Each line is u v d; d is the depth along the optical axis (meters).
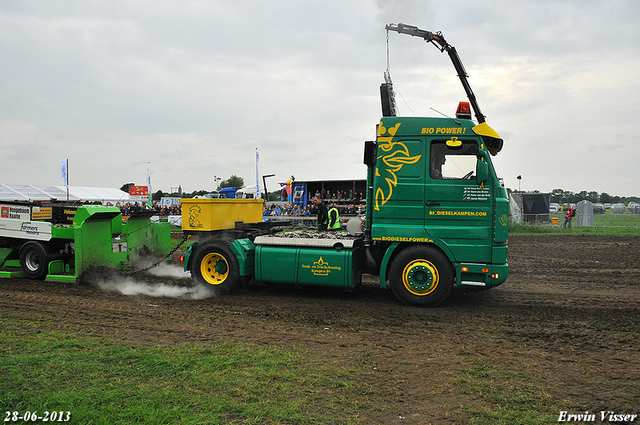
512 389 3.87
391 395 3.74
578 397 3.73
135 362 4.39
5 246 9.66
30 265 9.12
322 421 3.26
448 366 4.43
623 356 4.78
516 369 4.36
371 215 7.29
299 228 9.58
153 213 10.26
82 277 8.48
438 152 6.77
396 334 5.55
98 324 5.87
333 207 9.36
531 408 3.52
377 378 4.10
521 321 6.19
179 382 3.89
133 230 9.73
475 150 6.65
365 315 6.48
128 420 3.18
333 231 8.91
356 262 7.34
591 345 5.14
